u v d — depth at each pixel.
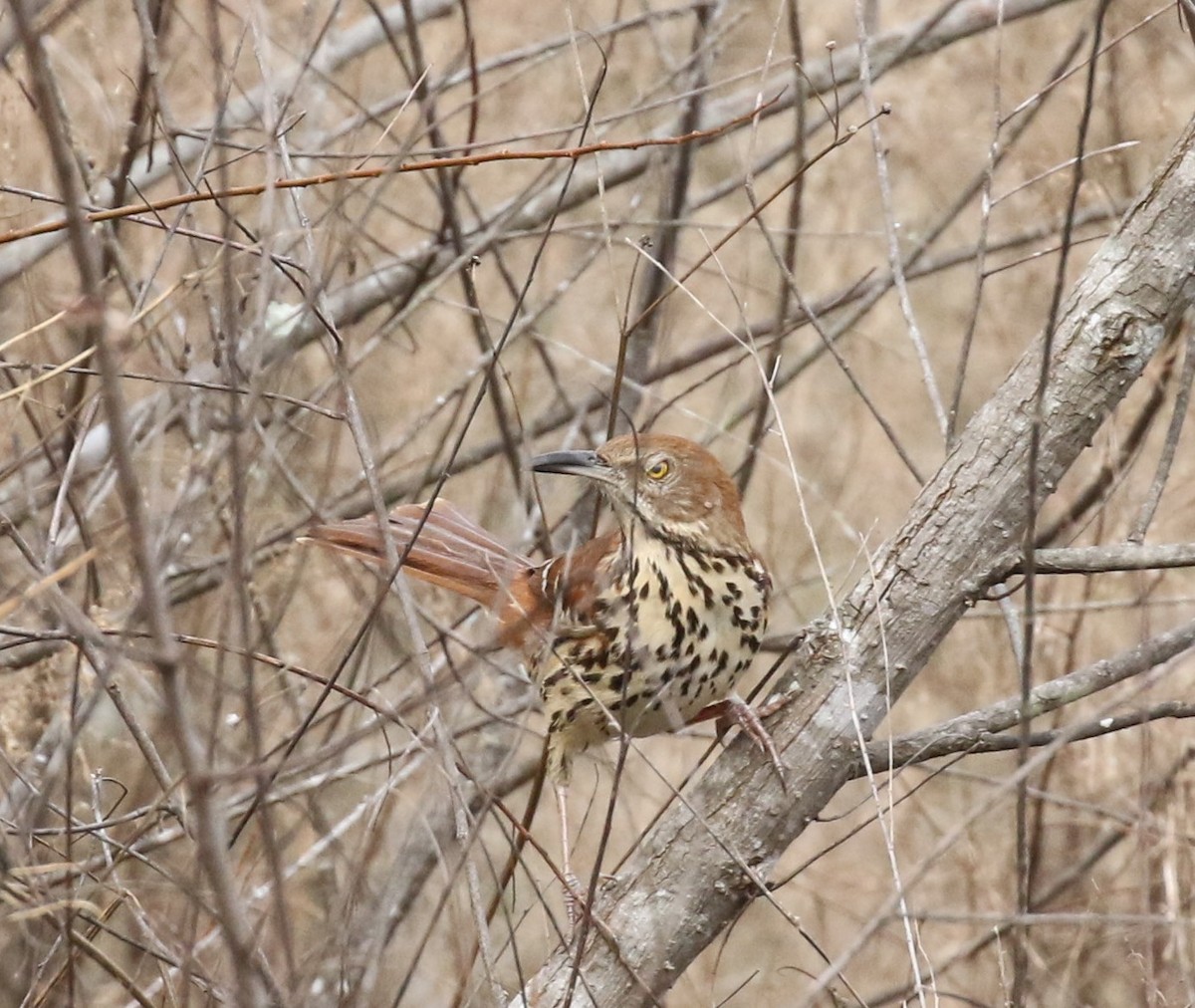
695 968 13.08
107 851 8.38
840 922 13.95
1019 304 15.43
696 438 15.79
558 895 12.35
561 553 11.45
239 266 9.75
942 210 15.26
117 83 12.20
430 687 6.82
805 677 8.08
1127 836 11.06
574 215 16.30
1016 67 14.40
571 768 9.32
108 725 10.61
